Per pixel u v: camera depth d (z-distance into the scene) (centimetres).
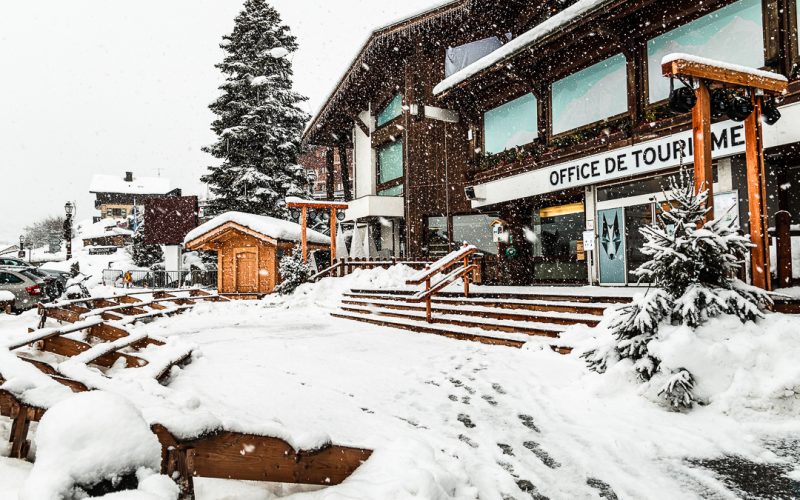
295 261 1894
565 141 1362
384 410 530
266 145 2916
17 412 346
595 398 536
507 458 402
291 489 317
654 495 336
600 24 1174
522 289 1227
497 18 1784
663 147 1079
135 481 241
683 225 542
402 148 2572
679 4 1098
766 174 989
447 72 2319
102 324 774
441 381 646
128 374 530
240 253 2041
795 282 780
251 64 3045
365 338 1003
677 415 474
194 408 401
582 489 348
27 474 297
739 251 536
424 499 280
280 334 1070
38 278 1644
